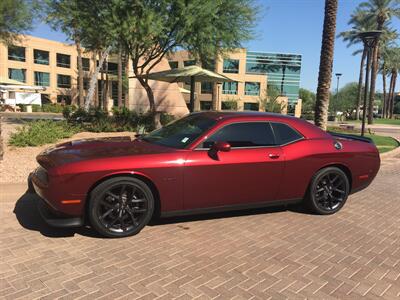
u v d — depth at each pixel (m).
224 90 63.38
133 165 4.60
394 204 6.94
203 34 14.65
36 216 5.38
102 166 4.48
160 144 5.31
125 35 13.27
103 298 3.34
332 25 14.45
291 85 70.50
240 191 5.26
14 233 4.77
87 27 13.86
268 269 4.02
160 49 16.03
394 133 27.61
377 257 4.46
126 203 4.68
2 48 55.72
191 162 4.89
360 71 57.75
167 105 23.52
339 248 4.69
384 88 73.88
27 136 10.36
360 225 5.62
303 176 5.70
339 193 6.11
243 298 3.43
